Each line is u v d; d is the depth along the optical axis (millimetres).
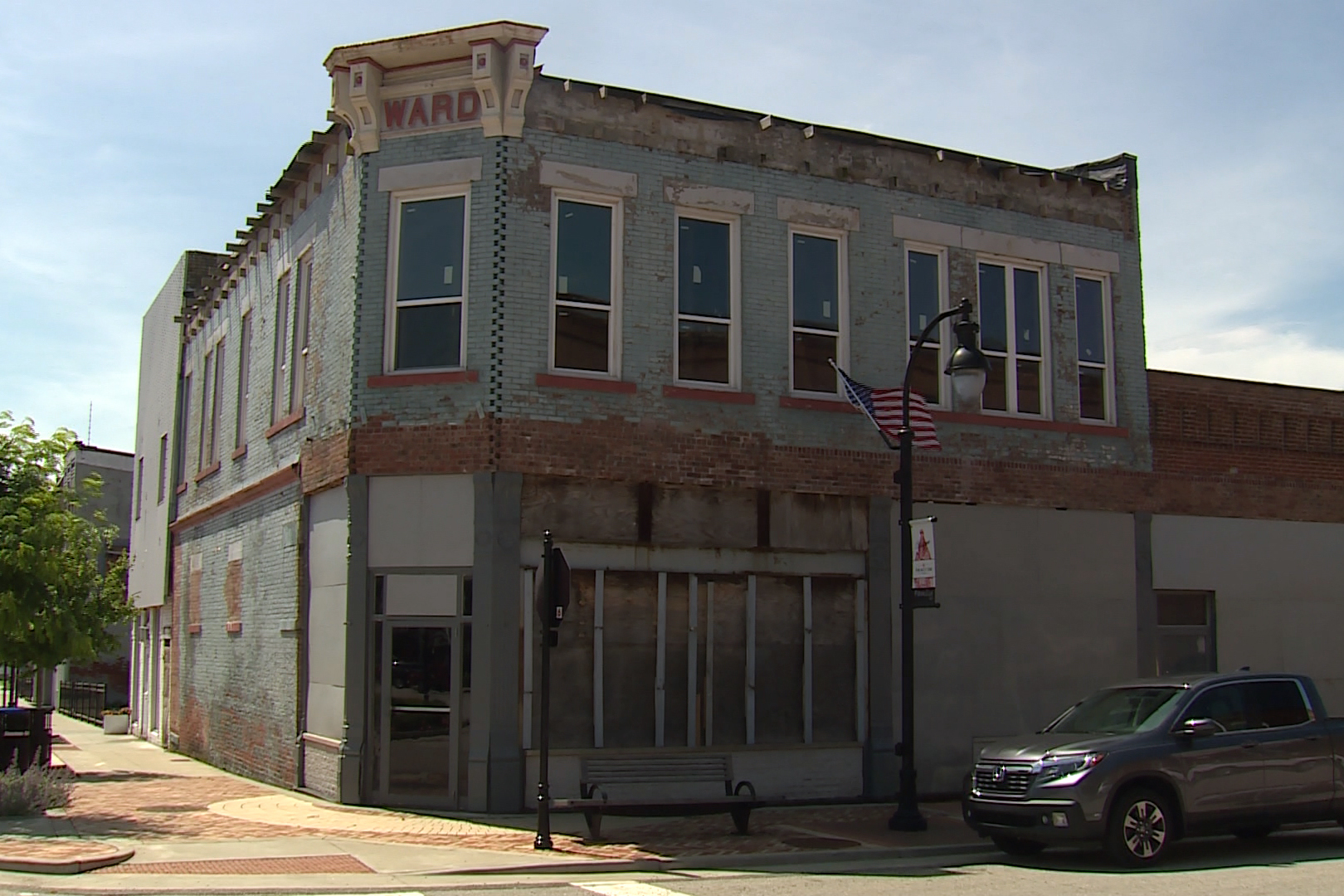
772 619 16047
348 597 15055
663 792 14930
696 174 16281
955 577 17312
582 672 14859
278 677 17422
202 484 23375
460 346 15180
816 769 16000
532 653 14617
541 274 15180
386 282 15414
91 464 39844
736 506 15953
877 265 17406
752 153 16688
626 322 15562
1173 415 19484
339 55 15484
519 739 14430
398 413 15055
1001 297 18469
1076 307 18984
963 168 18266
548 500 14914
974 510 17609
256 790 16672
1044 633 17812
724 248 16484
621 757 14852
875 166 17578
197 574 23281
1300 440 20562
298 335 18047
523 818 13906
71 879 10445
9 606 14672
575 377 15133
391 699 14875
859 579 16625
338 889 10172
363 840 12492
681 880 10859
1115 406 19031
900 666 16578
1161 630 18922
